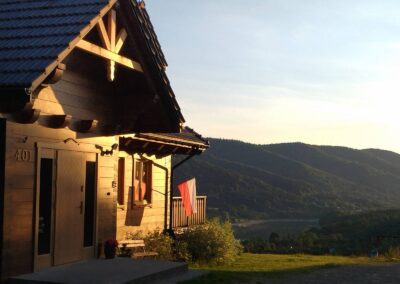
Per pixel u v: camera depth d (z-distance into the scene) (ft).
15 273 28.78
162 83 36.65
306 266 50.67
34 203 30.12
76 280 28.84
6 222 28.04
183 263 36.50
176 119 38.58
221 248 54.95
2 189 27.96
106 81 37.45
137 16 33.22
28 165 29.76
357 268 48.93
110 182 37.88
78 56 34.35
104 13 29.48
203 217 67.05
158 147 53.88
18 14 30.01
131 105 38.14
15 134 28.81
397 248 70.64
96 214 36.19
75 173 34.19
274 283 37.27
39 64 25.17
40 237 31.17
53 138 31.99
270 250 86.12
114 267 33.24
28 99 24.75
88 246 35.65
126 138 46.57
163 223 57.57
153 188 55.52
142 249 46.03
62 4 30.12
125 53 35.81
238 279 37.09
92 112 36.04
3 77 24.58
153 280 31.99
